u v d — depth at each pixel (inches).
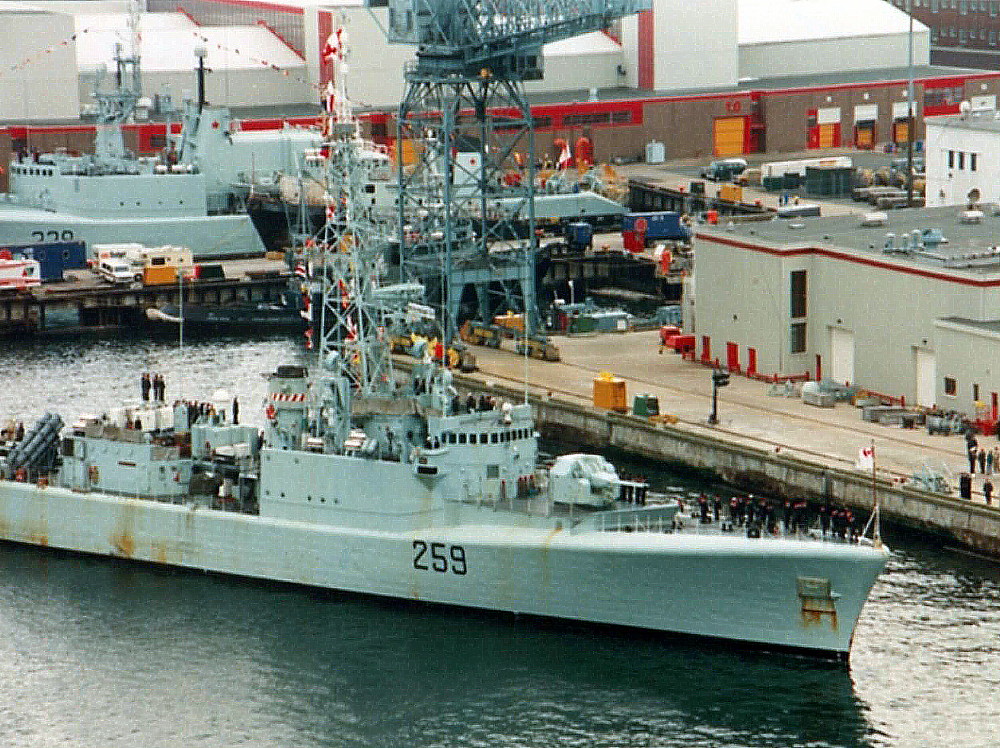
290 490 5359.3
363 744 4594.0
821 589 4815.5
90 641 5098.4
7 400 7214.6
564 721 4667.8
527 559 5078.7
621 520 5088.6
